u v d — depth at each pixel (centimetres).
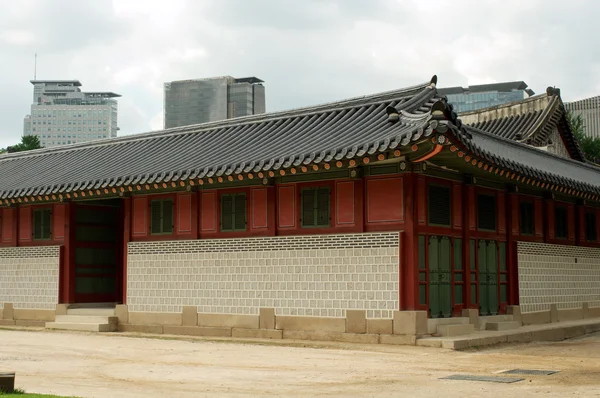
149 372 1683
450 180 2464
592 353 2133
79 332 2833
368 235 2314
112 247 3291
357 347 2183
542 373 1648
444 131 1975
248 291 2566
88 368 1756
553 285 3095
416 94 2634
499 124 4934
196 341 2466
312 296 2416
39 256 3186
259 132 2897
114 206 3306
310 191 2466
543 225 3105
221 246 2650
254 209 2594
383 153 2117
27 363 1842
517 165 2438
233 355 2028
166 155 2978
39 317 3144
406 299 2242
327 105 2883
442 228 2406
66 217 3127
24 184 3175
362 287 2316
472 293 2552
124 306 2884
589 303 3375
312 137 2577
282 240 2500
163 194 2838
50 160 3572
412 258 2239
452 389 1421
